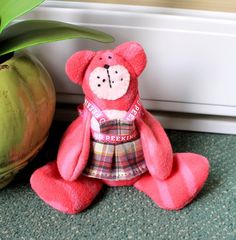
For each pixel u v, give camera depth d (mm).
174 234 687
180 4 772
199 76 805
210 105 840
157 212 716
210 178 774
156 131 734
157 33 767
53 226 697
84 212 716
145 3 776
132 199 737
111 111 689
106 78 678
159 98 838
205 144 850
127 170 715
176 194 708
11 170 698
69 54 805
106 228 695
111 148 700
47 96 699
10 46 667
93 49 796
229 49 770
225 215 713
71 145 713
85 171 720
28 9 628
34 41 659
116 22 768
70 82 835
